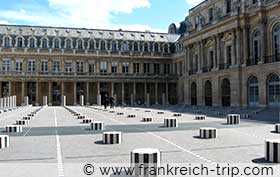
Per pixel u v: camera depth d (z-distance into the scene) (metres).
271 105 45.81
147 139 18.03
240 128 23.33
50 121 31.30
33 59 88.75
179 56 92.12
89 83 93.94
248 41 51.94
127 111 51.00
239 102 52.31
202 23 70.38
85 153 13.95
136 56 95.69
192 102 71.69
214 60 60.97
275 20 46.84
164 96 88.75
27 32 89.50
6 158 12.99
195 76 67.88
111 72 93.88
